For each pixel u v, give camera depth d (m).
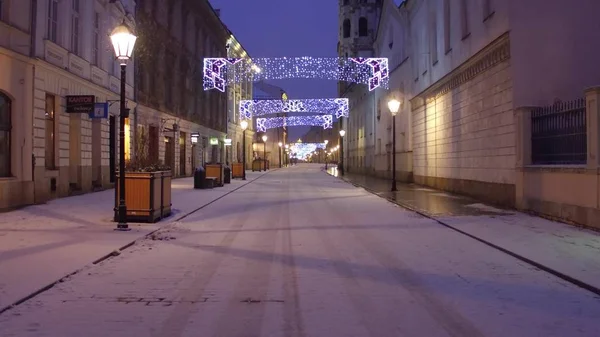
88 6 21.48
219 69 44.56
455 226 12.46
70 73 19.36
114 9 24.56
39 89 17.14
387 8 36.41
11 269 7.62
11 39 15.47
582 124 12.26
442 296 6.47
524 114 14.87
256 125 75.00
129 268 7.99
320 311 5.80
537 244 9.91
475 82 19.03
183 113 38.97
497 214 14.68
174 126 34.09
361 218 14.56
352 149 60.31
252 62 38.19
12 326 5.24
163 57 33.66
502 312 5.80
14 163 15.88
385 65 37.91
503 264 8.41
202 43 44.97
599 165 11.37
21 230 11.43
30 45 16.53
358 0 62.31
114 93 24.34
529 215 14.38
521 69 15.38
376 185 29.59
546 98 15.30
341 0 64.69
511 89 15.60
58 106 18.78
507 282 7.21
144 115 29.73
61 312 5.73
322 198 21.55
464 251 9.56
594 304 6.13
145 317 5.57
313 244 10.30
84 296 6.39
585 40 15.30
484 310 5.88
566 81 15.28
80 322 5.39
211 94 49.12
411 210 16.36
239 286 6.92
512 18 15.43
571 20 15.29
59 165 18.94
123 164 11.77
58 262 8.14
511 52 15.48
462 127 20.75
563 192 12.88
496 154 17.05
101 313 5.71
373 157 45.56
